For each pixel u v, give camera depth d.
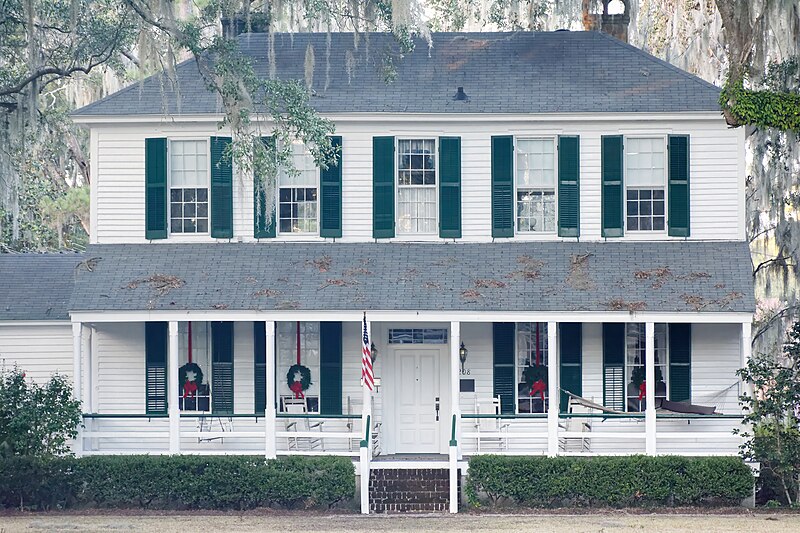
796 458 34.50
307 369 37.62
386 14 38.03
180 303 35.88
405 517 33.72
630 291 35.56
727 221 37.16
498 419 37.16
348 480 34.56
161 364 37.59
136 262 37.28
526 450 37.00
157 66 36.31
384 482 34.97
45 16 41.50
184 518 33.62
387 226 37.56
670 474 34.25
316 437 35.66
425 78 39.06
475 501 34.50
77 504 35.34
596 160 37.44
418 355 38.06
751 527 31.55
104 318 35.94
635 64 39.09
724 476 34.19
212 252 37.56
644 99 37.44
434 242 37.62
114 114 37.69
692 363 37.06
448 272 36.53
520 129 37.50
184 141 38.03
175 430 35.50
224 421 37.44
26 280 39.50
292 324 37.88
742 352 35.41
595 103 37.44
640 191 37.44
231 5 38.09
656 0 54.94
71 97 56.19
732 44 34.28
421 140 37.84
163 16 37.00
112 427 37.69
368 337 35.47
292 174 35.97
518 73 39.06
